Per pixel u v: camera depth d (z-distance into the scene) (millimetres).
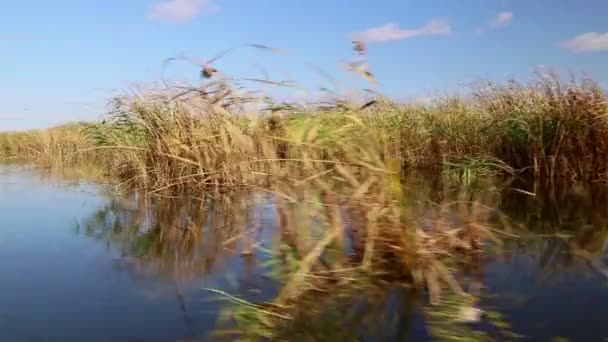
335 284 2205
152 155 5848
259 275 2391
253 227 3254
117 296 2100
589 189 5453
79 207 4641
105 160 8352
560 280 2229
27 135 14750
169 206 4621
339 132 2584
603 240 2984
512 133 6746
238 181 4320
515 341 1621
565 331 1689
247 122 3605
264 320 1830
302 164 2715
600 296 2016
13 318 1845
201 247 2963
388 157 2473
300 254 2393
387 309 1932
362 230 2512
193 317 1869
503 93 7418
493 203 4441
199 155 4902
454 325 1762
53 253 2838
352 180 2477
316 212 2555
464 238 2744
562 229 3309
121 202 4938
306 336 1706
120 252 2861
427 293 2094
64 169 9594
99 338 1681
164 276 2373
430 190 5309
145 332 1733
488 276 2297
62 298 2066
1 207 4660
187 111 5520
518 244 2898
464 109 8172
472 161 6527
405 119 8492
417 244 2289
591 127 6137
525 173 6621
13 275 2402
